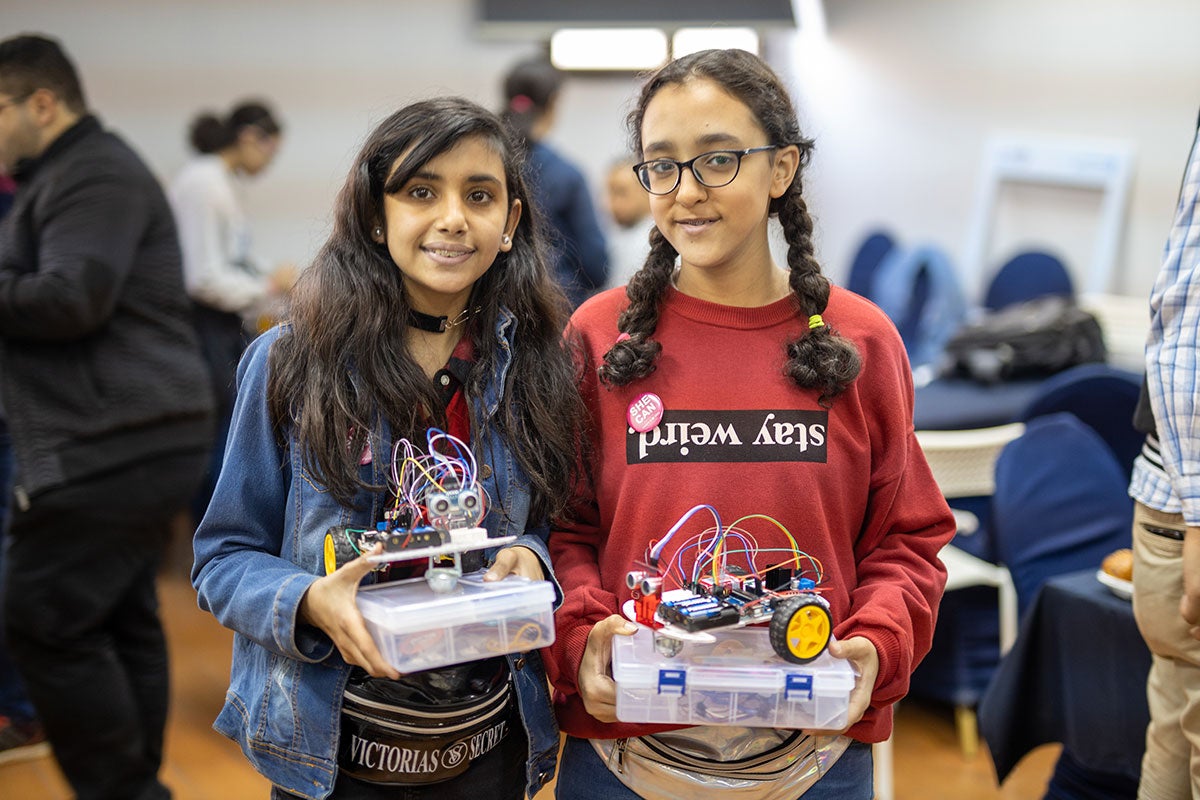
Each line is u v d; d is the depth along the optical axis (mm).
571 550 1429
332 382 1275
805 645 1177
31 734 2873
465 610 1156
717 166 1260
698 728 1332
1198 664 1556
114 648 2375
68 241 2135
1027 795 2594
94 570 2271
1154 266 4973
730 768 1332
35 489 2178
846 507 1359
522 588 1194
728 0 4020
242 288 4395
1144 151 4969
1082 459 2354
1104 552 2270
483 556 1328
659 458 1336
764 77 1294
